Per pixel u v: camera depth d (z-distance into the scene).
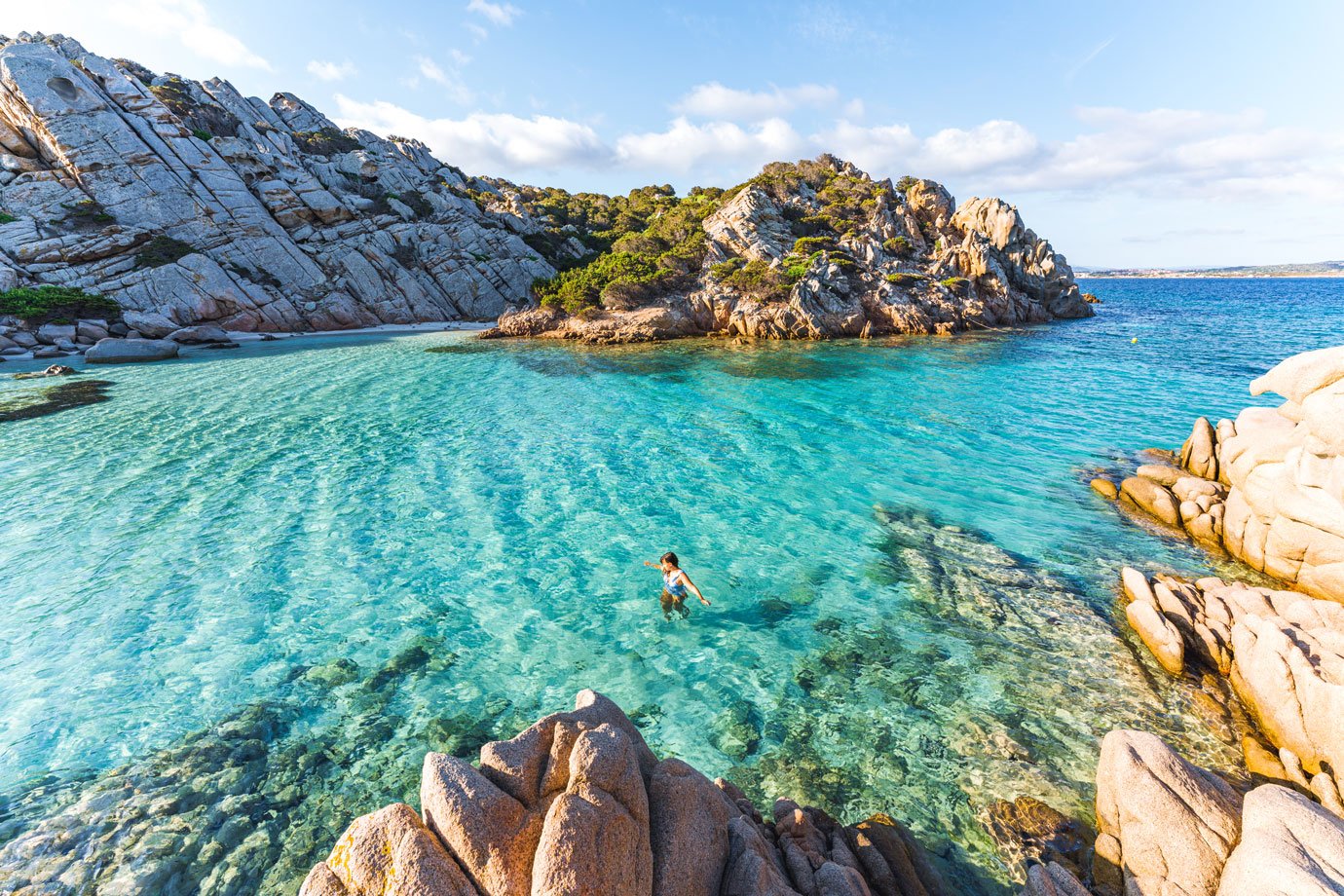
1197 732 7.07
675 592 9.88
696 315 51.34
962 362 35.81
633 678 8.41
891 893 4.79
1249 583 10.60
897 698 7.88
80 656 8.82
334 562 11.83
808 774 6.62
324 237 66.62
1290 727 6.53
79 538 12.70
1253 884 4.10
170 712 7.69
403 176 82.81
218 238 59.03
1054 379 30.34
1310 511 9.98
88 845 5.71
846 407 24.84
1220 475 13.55
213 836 5.86
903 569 11.44
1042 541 12.49
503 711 7.73
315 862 5.57
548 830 3.53
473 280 72.62
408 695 8.05
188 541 12.65
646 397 27.00
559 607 10.29
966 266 58.00
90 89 56.41
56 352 41.97
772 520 13.81
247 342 51.75
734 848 4.43
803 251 55.31
